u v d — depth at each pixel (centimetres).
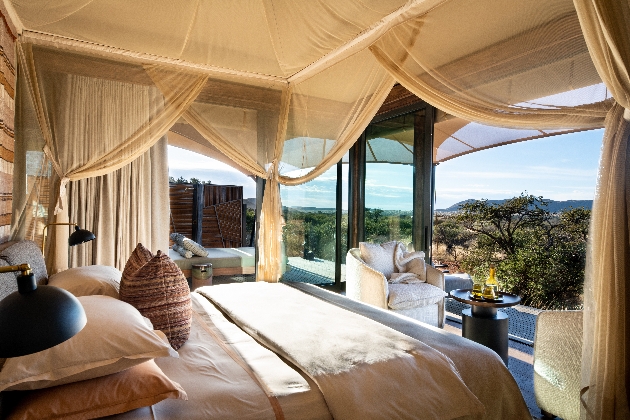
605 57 155
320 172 374
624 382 167
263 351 179
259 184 484
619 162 172
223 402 136
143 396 127
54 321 75
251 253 664
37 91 305
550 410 221
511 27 209
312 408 140
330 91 365
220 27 299
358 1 251
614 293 170
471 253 739
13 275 182
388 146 510
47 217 328
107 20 285
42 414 117
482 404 160
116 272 254
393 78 288
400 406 148
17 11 266
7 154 253
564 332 213
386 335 197
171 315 182
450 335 207
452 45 234
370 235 541
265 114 412
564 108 189
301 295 279
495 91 215
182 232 751
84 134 324
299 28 299
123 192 415
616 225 171
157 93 354
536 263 635
